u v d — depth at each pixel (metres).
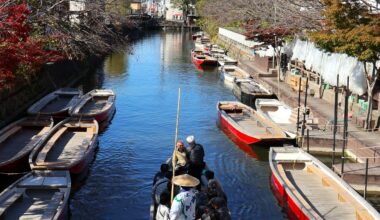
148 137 19.78
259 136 17.41
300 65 27.45
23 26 13.81
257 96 26.53
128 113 24.16
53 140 16.03
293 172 14.48
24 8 13.91
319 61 23.91
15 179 14.17
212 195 10.59
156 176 12.39
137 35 75.50
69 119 19.08
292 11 25.41
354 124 18.64
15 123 18.03
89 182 14.76
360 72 19.67
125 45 24.36
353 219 11.45
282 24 26.48
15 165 13.90
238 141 18.92
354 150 16.31
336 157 16.77
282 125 19.25
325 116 19.75
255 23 33.12
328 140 16.81
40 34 20.91
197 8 82.38
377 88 19.25
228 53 51.38
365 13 15.97
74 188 14.21
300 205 11.31
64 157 15.16
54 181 12.45
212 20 63.34
